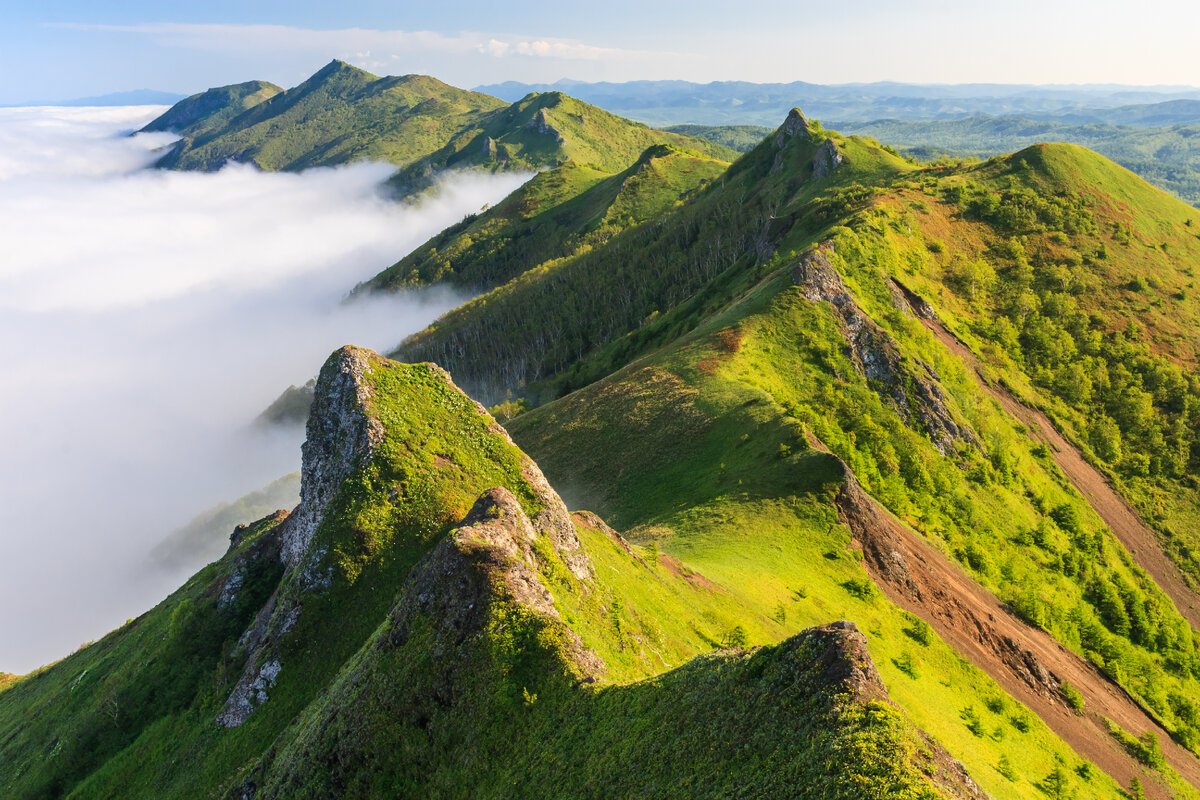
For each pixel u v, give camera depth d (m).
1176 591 105.19
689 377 106.50
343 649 44.31
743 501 76.19
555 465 101.75
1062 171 185.75
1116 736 67.31
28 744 58.22
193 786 41.72
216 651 52.44
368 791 31.94
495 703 31.45
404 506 49.25
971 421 112.00
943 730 50.91
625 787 25.22
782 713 23.42
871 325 116.50
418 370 59.09
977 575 85.12
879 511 78.50
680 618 50.19
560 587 39.84
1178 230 180.12
